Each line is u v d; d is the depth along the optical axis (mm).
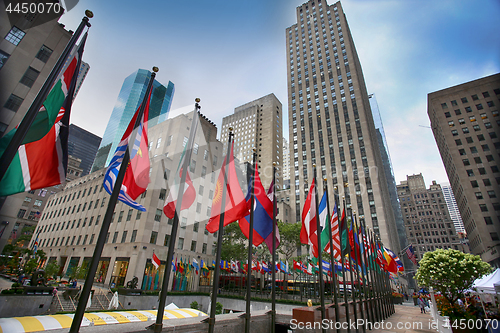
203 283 40375
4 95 18891
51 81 5637
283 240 44125
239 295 33375
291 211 80062
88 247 37469
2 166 4609
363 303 17984
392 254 27953
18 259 34125
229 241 40250
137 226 37062
